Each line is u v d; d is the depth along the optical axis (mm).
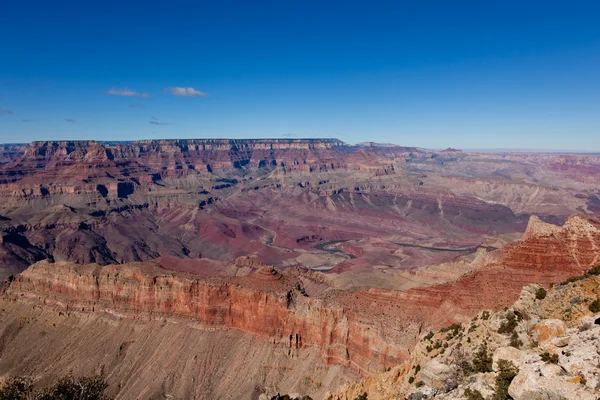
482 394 35750
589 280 47812
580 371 29141
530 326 45281
